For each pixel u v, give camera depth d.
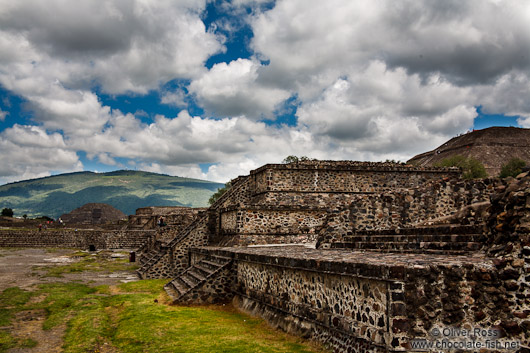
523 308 7.67
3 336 11.08
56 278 22.47
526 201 7.99
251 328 11.94
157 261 23.91
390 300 7.35
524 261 7.79
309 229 22.77
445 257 9.48
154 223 50.56
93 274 24.94
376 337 7.64
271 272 12.62
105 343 10.83
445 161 59.97
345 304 8.80
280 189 26.05
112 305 15.77
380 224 17.45
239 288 15.47
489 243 9.33
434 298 7.53
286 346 9.94
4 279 21.45
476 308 7.72
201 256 20.86
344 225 17.45
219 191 62.56
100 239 45.47
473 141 80.62
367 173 27.03
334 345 8.91
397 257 9.73
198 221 25.39
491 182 16.48
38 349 10.19
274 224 22.50
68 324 12.57
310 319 10.10
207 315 13.70
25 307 14.66
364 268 8.01
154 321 12.74
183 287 17.52
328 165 26.52
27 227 62.34
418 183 27.50
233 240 22.44
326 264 9.32
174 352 9.80
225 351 9.73
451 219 14.86
